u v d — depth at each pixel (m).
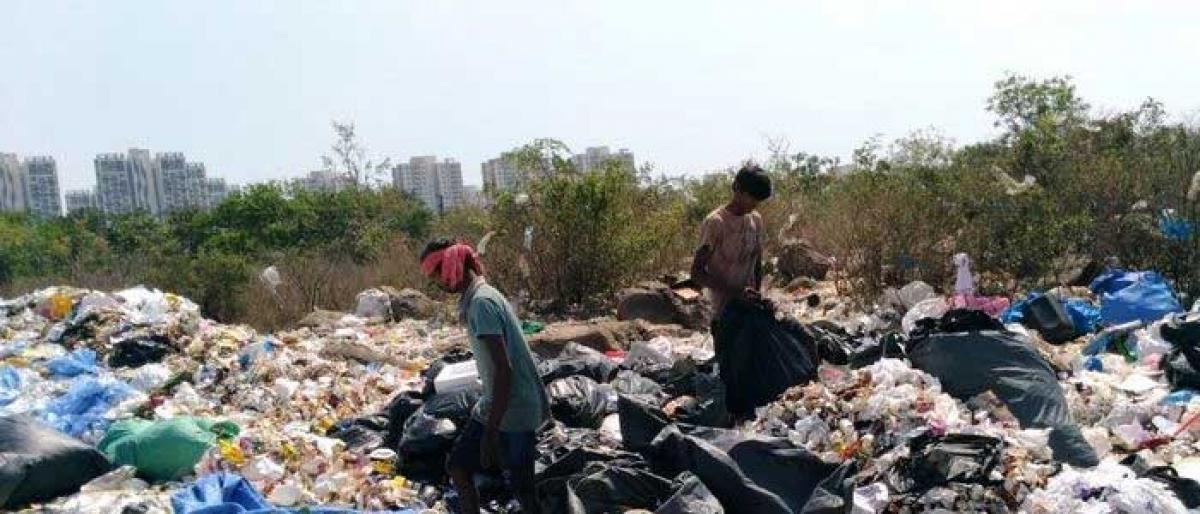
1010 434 5.18
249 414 6.88
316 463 5.61
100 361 8.24
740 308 6.17
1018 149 12.07
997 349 5.91
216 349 8.35
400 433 6.07
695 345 8.64
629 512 4.54
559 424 5.73
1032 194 10.38
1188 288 9.55
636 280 13.02
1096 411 5.91
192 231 26.17
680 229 13.82
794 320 6.40
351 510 4.88
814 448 5.41
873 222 10.99
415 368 8.52
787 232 14.23
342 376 7.89
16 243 24.23
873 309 9.98
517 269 13.15
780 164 19.59
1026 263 10.22
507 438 4.34
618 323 9.57
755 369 6.11
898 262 10.80
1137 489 4.47
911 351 6.39
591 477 4.73
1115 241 10.09
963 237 10.54
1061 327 7.81
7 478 4.93
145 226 27.48
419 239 19.39
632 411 5.29
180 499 4.79
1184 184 9.85
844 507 4.49
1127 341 7.23
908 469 4.90
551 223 12.87
